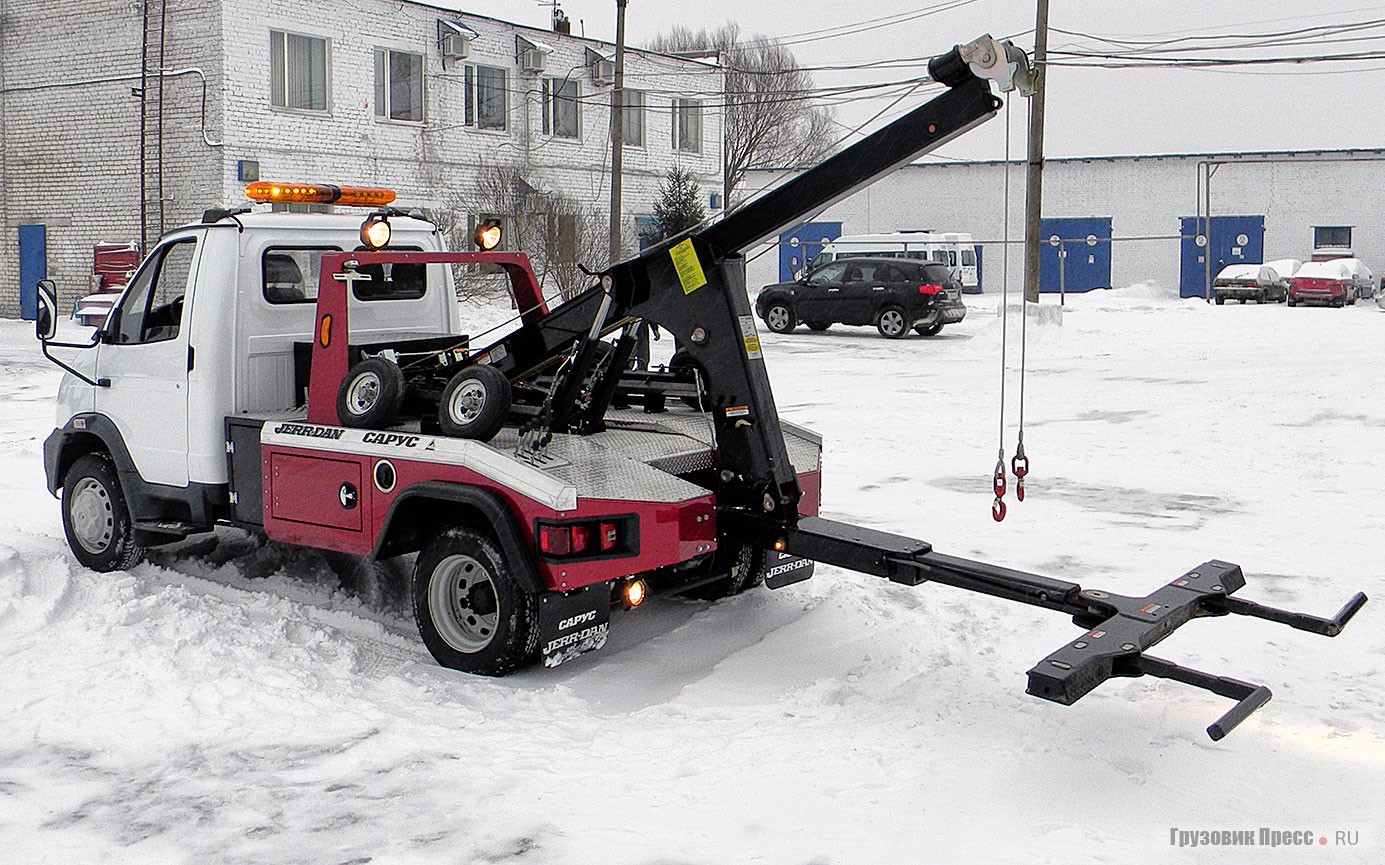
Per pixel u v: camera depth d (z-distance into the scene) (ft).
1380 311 94.89
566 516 16.70
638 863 12.09
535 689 17.25
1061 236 148.97
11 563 21.47
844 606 21.22
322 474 19.30
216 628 19.24
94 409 22.86
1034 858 12.15
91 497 23.22
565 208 98.68
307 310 22.21
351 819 13.11
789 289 84.17
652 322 18.66
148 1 77.82
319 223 22.49
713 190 118.93
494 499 17.01
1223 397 44.80
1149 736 15.28
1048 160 148.46
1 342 72.59
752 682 17.65
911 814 13.19
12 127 85.40
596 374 19.58
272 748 15.06
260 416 21.02
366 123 85.71
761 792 13.76
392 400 18.66
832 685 17.11
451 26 88.89
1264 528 27.04
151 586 21.98
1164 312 89.20
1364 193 137.49
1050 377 55.77
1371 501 29.55
